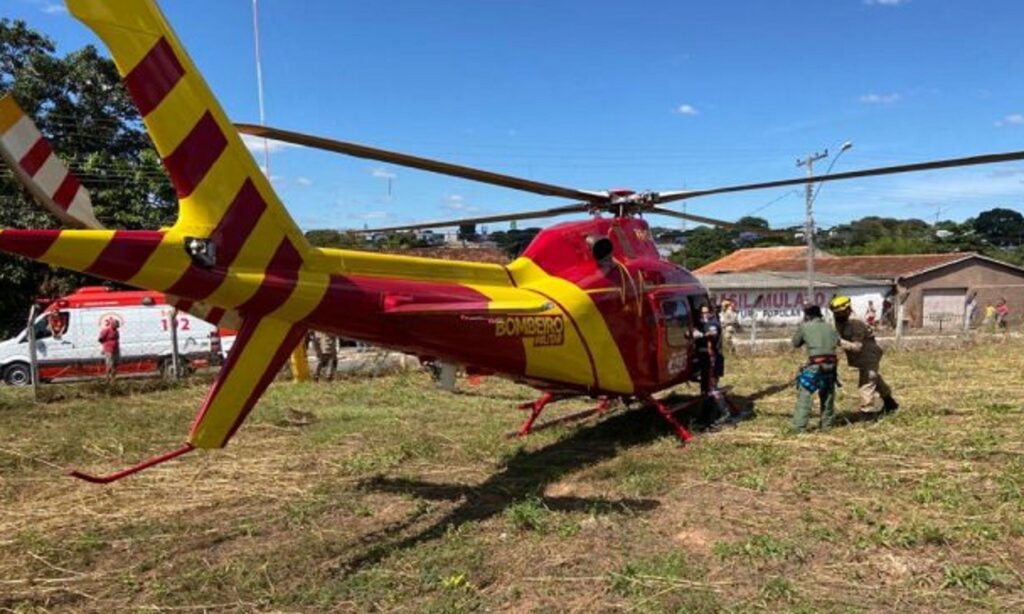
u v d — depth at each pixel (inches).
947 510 216.4
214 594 178.7
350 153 236.2
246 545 211.0
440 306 219.6
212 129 182.4
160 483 271.6
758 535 201.6
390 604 170.6
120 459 317.1
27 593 183.2
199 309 220.4
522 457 295.6
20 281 900.6
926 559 184.4
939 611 158.9
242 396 193.3
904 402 387.2
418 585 178.7
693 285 353.7
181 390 536.4
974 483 240.4
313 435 343.3
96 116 962.1
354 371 596.1
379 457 297.6
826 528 205.8
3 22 919.0
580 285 285.4
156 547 210.7
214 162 183.0
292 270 200.1
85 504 250.2
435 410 410.9
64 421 403.5
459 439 329.1
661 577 176.9
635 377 304.5
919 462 266.2
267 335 197.8
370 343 226.2
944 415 351.9
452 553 196.2
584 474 264.7
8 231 153.1
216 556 203.2
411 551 199.0
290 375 564.7
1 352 657.0
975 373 512.7
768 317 1589.6
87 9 160.7
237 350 193.5
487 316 245.8
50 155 159.5
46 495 262.5
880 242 2891.2
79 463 311.0
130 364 673.0
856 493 236.4
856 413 362.0
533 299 266.1
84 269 163.0
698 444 303.4
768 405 397.1
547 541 204.2
